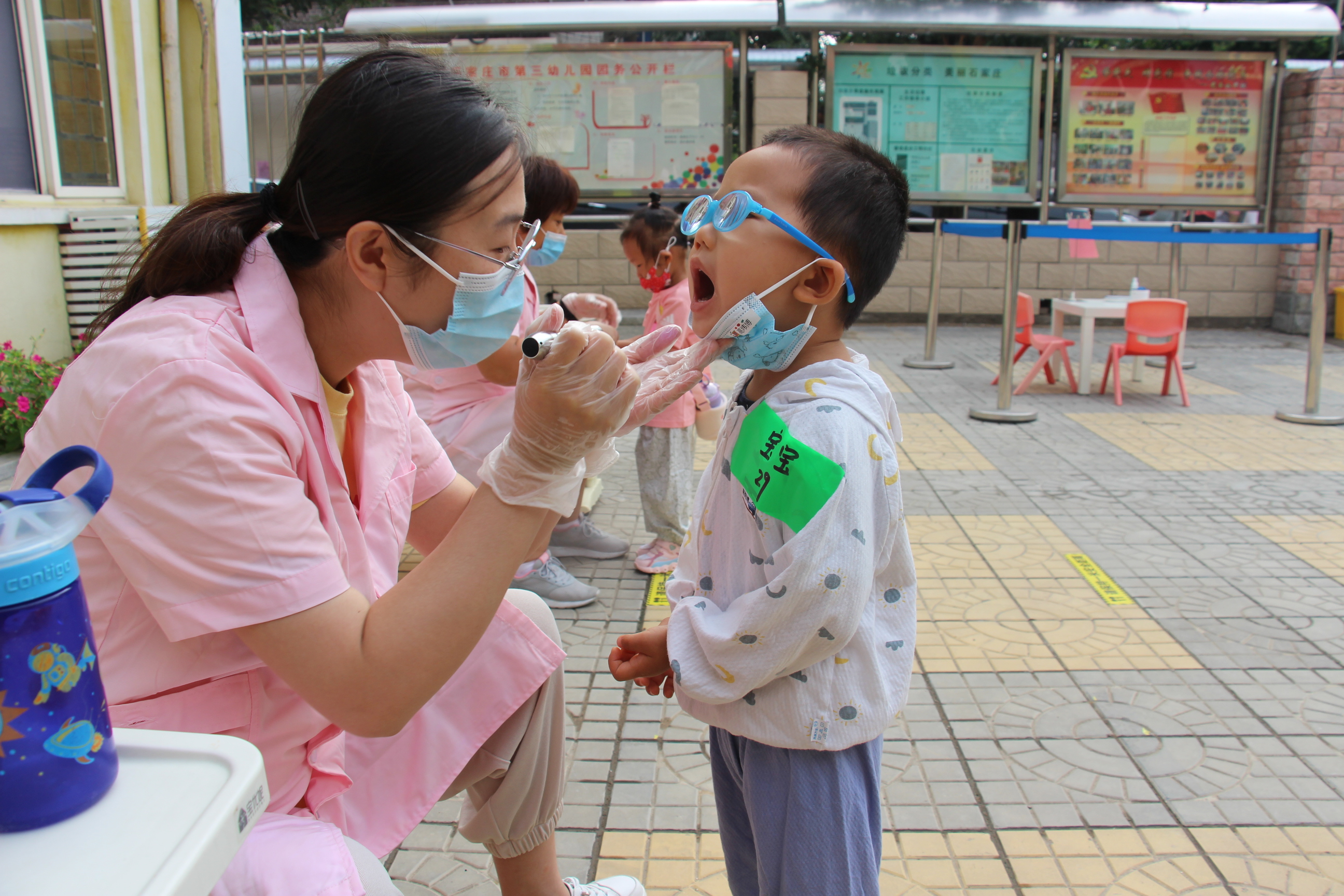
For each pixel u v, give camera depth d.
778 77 9.16
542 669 1.62
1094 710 2.74
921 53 9.14
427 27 8.62
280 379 1.23
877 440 1.38
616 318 3.49
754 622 1.31
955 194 9.47
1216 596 3.53
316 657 1.13
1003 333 6.33
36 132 5.31
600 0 8.91
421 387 2.99
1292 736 2.60
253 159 8.34
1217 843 2.16
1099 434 5.98
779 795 1.40
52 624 0.80
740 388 1.60
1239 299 10.14
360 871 1.20
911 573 1.49
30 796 0.80
